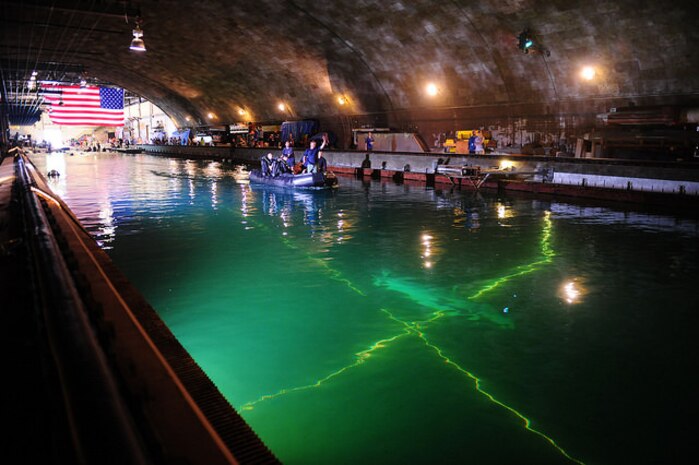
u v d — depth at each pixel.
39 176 12.59
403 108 24.84
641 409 3.77
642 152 15.52
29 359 2.52
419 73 22.30
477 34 18.14
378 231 10.40
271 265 7.81
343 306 6.02
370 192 17.06
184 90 40.09
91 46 28.69
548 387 4.11
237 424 2.35
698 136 14.06
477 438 3.41
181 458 1.60
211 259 8.17
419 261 8.02
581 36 15.80
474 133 21.61
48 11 21.08
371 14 19.62
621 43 15.19
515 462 3.15
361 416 3.69
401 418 3.66
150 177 22.94
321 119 30.73
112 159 38.81
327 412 3.73
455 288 6.69
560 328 5.32
